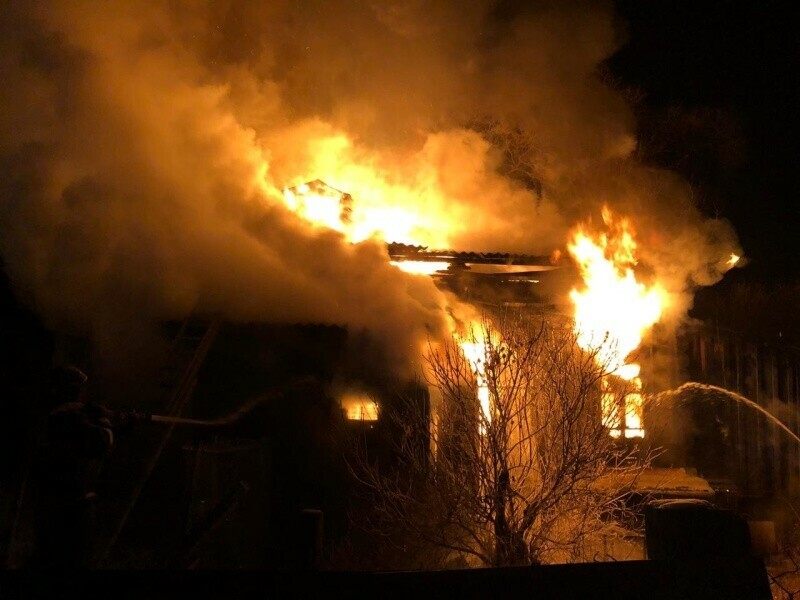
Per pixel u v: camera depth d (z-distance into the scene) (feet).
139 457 28.53
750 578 19.16
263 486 31.37
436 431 27.35
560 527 24.72
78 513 21.45
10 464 28.40
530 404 25.57
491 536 24.32
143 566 27.48
